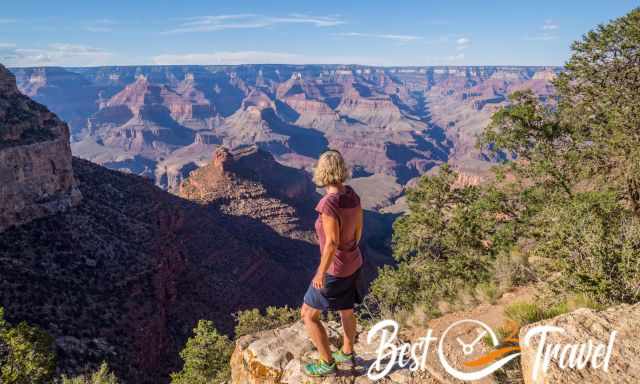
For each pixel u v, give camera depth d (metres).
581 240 10.12
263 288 90.62
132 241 68.38
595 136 20.31
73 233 62.47
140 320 53.47
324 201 4.84
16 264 51.31
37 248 56.94
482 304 10.74
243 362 6.75
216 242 91.88
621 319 5.04
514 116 21.52
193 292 72.00
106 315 50.41
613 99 20.33
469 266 21.75
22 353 21.81
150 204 82.38
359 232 5.16
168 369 54.38
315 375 5.63
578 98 22.03
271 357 6.38
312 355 6.20
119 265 61.72
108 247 63.97
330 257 4.85
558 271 10.95
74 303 49.31
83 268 57.47
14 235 57.16
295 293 98.56
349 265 5.05
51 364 22.89
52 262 55.50
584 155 20.45
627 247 9.16
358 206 5.01
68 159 68.62
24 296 45.81
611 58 20.70
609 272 9.02
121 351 46.38
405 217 25.83
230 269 86.81
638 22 19.47
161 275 64.69
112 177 83.94
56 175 66.12
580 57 21.39
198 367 28.48
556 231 11.60
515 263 13.13
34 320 43.12
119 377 42.03
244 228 127.81
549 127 21.28
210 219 99.25
